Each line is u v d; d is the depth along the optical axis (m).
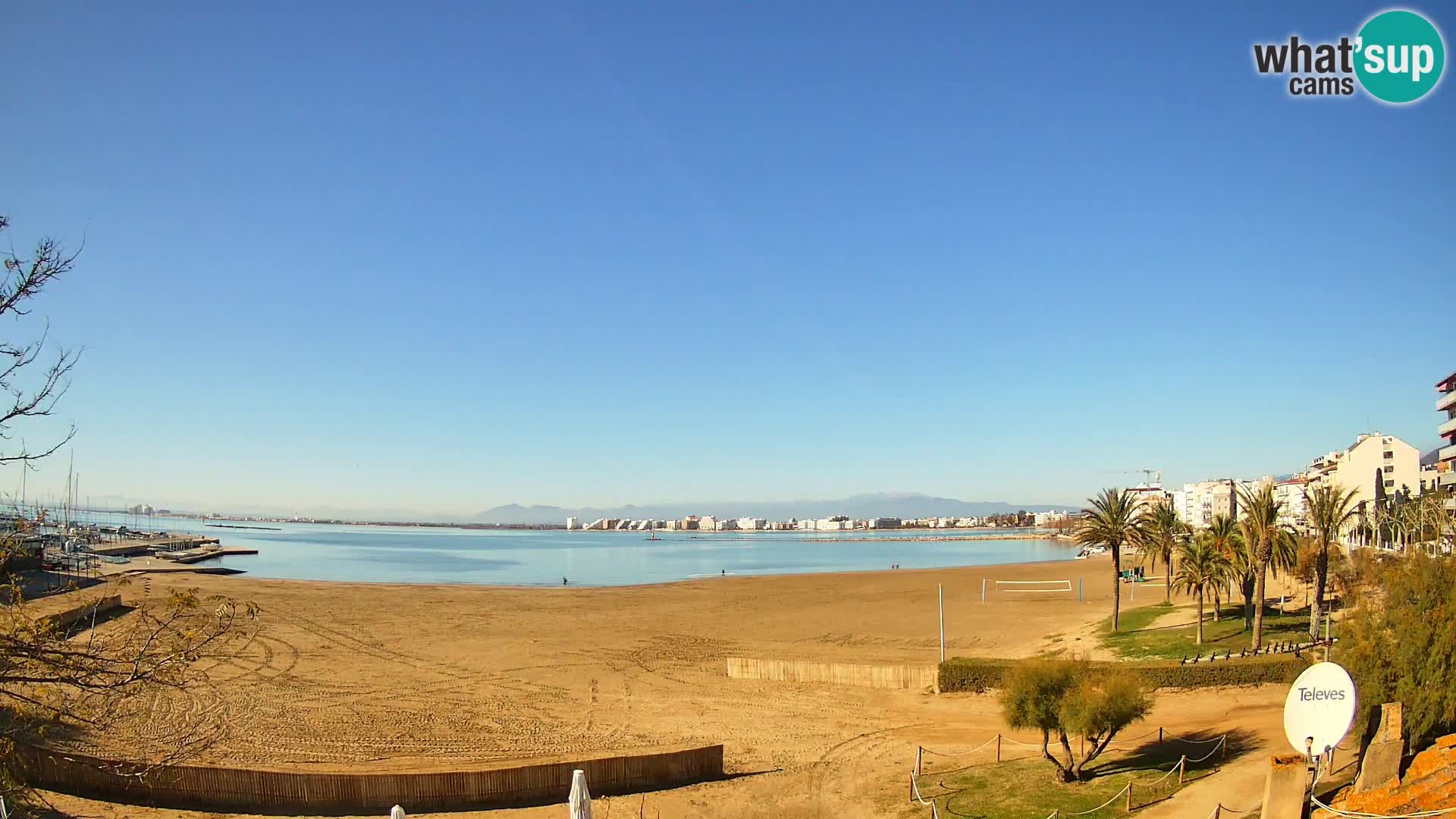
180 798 28.78
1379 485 101.25
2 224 12.30
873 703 44.19
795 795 30.27
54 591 15.35
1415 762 22.44
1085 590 93.69
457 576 137.62
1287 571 70.94
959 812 27.12
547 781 30.34
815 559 197.50
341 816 28.36
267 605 81.12
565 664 54.94
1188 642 53.34
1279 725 34.28
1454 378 102.94
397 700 44.94
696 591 101.38
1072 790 28.30
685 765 32.34
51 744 18.97
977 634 65.31
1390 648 23.42
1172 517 74.12
